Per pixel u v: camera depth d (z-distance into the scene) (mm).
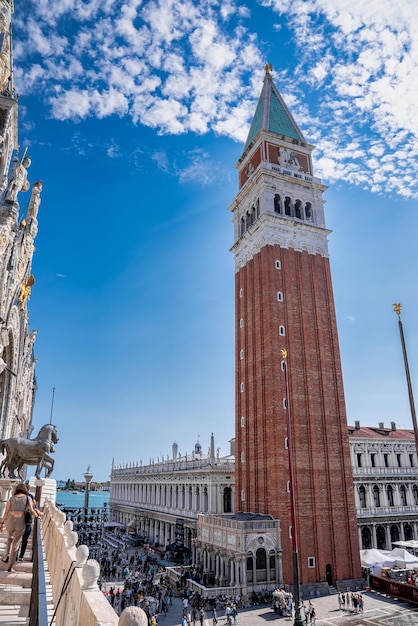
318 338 68938
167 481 101312
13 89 31953
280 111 85938
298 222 73938
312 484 59688
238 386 73125
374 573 62031
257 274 72375
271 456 59969
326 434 63250
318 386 66250
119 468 149375
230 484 80875
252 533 54312
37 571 7762
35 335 53219
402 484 83438
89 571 7586
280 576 53906
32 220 34344
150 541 101500
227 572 55875
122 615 4715
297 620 31750
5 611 10898
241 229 83812
